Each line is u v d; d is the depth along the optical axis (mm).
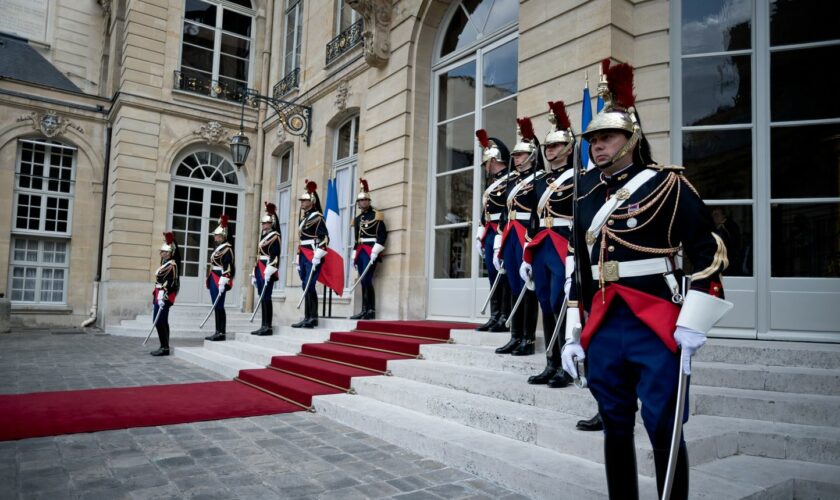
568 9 5879
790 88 5312
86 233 15094
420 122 8586
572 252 2582
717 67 5508
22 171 14555
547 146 4031
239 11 15523
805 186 5184
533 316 4918
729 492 2729
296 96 12742
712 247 2162
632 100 2389
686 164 5488
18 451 3861
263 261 8875
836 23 5199
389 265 8477
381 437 4250
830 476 2969
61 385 6336
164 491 3162
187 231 14523
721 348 4551
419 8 8469
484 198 5730
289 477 3398
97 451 3893
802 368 4188
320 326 8492
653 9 5629
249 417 4930
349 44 10406
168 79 14383
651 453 2975
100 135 15305
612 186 2379
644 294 2223
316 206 8562
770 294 5160
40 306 14570
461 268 7848
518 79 6520
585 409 3701
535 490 3053
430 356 5609
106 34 16688
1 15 15727
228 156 15188
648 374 2170
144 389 6090
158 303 9180
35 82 14586
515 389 4156
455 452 3582
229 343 8562
